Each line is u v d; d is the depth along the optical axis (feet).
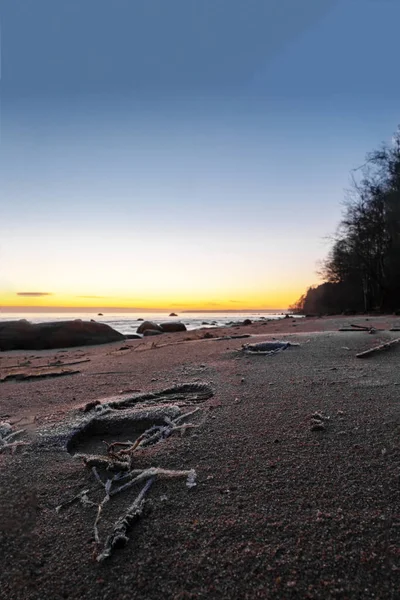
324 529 6.16
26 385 17.89
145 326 68.59
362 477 7.57
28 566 5.74
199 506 6.94
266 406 11.90
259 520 6.46
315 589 5.11
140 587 5.29
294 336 27.84
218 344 27.32
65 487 7.86
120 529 6.30
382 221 101.04
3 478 8.27
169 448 9.34
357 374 15.37
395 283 106.83
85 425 11.12
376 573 5.30
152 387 15.44
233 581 5.30
